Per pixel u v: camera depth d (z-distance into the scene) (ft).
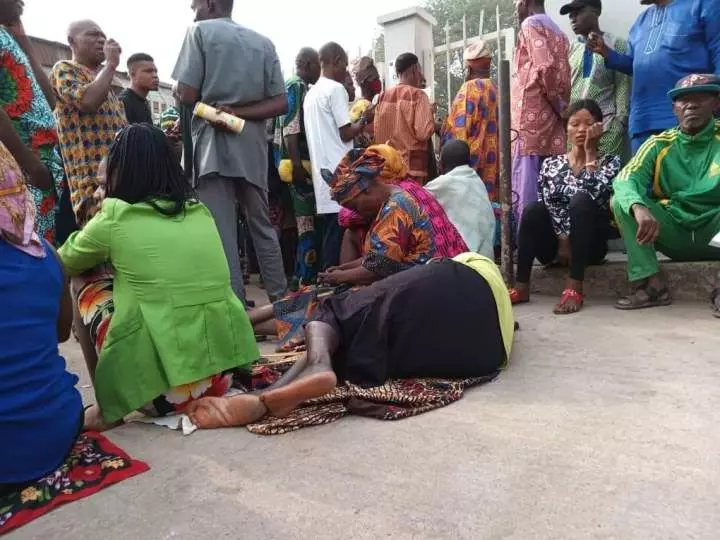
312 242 15.83
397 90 15.61
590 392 7.30
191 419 7.14
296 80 15.31
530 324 11.12
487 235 11.22
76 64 11.81
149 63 15.16
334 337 7.55
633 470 5.26
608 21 16.89
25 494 5.43
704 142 11.68
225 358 7.55
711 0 12.16
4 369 5.41
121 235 7.00
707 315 10.82
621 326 10.46
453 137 15.55
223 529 4.76
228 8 11.69
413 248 9.39
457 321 7.73
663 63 12.89
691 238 11.97
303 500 5.11
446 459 5.68
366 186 9.39
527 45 14.82
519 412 6.79
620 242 16.74
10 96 9.70
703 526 4.38
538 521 4.56
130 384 6.98
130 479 5.75
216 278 7.54
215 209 11.46
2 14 10.77
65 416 5.92
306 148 15.44
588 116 12.53
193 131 11.32
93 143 11.84
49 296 6.00
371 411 6.95
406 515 4.75
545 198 13.05
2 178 5.74
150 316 7.01
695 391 7.09
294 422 6.76
